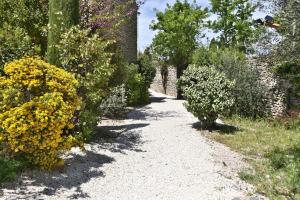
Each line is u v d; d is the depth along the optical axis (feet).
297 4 27.20
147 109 63.82
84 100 31.76
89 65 32.73
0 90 23.47
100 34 41.63
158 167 28.76
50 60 33.42
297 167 29.58
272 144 39.65
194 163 30.30
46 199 20.53
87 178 24.81
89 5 42.01
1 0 38.88
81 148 26.99
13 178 22.35
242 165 31.50
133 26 78.02
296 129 48.24
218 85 43.29
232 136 42.60
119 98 52.60
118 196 22.39
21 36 34.55
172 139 38.27
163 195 22.98
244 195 23.66
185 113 58.85
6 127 22.31
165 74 104.53
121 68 41.29
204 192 23.70
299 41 28.25
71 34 31.94
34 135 22.85
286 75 45.21
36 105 22.90
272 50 30.78
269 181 26.96
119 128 43.14
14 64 24.45
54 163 24.81
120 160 29.66
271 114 56.49
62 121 23.35
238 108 57.72
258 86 57.88
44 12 39.37
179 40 92.89
